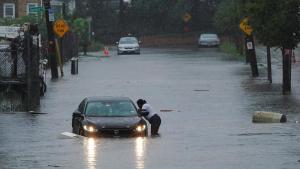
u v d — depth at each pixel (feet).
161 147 184.75
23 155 172.55
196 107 293.02
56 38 454.40
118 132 209.26
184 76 440.04
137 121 212.64
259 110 278.87
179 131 224.94
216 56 651.25
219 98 323.98
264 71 468.75
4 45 336.70
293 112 270.26
